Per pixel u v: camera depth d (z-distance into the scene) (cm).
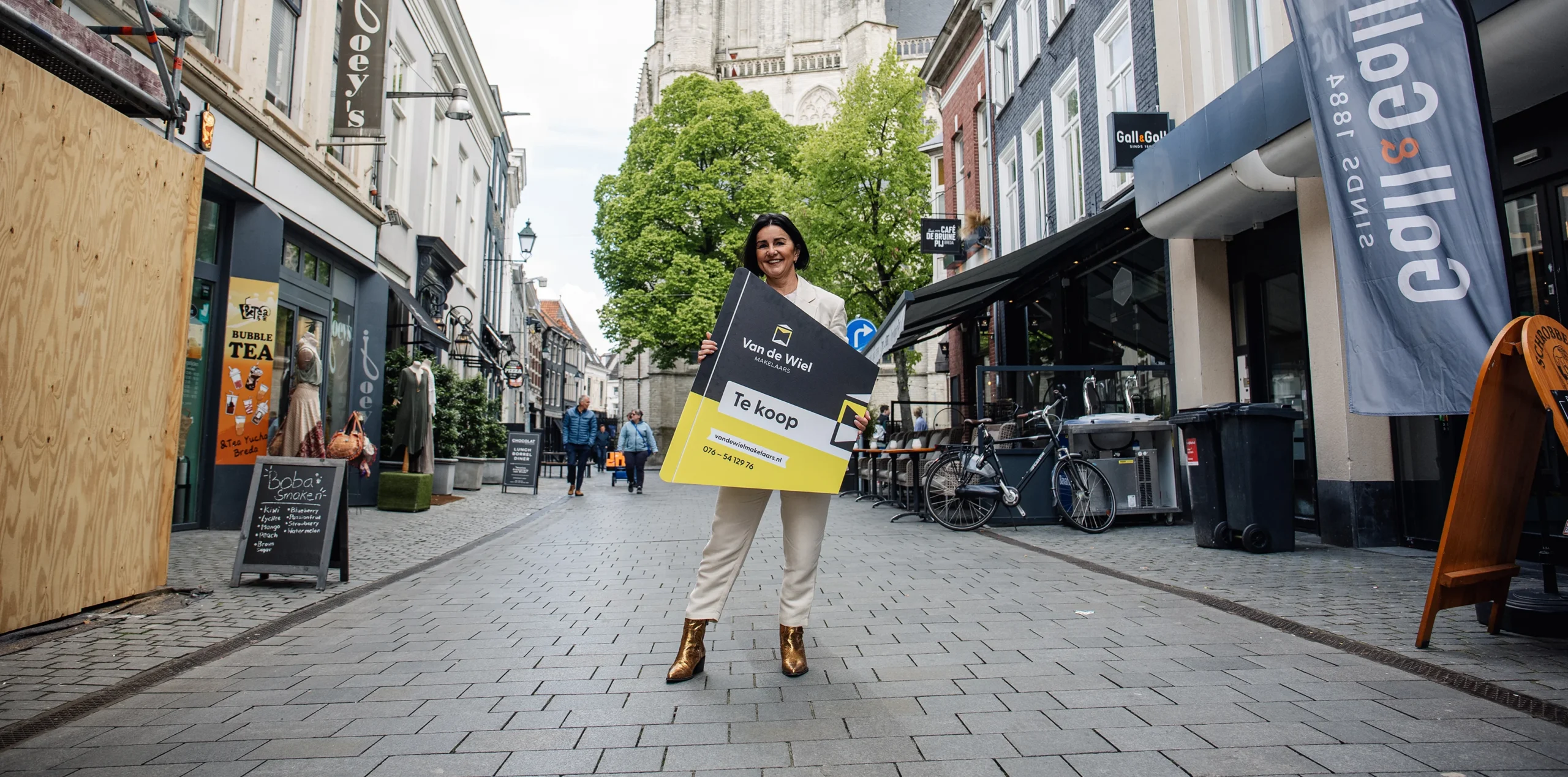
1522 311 532
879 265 1781
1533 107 514
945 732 245
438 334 1377
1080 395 1197
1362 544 634
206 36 769
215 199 817
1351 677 295
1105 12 1114
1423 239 385
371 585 516
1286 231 748
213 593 480
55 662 330
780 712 265
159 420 468
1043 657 328
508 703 278
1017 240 1518
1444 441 596
